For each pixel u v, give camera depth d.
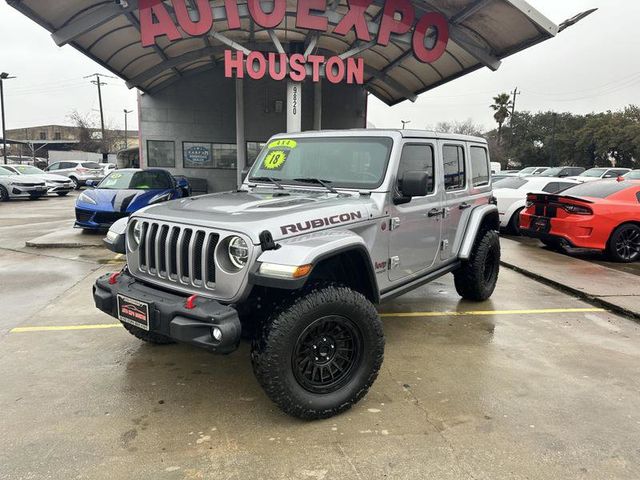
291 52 15.55
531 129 59.19
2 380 3.62
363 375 3.23
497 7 10.46
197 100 19.45
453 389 3.58
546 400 3.44
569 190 9.58
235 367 3.91
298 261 2.78
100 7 10.73
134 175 10.98
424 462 2.70
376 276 3.65
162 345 4.35
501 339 4.66
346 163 4.07
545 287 6.71
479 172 5.58
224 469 2.62
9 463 2.63
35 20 10.35
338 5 12.32
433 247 4.57
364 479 2.55
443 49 11.98
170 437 2.90
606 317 5.41
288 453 2.77
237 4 11.46
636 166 47.66
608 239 8.52
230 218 3.05
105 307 3.35
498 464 2.69
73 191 27.72
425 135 4.32
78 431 2.95
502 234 11.66
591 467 2.67
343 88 19.77
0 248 8.88
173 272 3.19
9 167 20.73
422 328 4.94
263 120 19.67
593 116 54.56
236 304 2.92
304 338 2.98
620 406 3.37
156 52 14.98
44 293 5.95
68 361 3.97
